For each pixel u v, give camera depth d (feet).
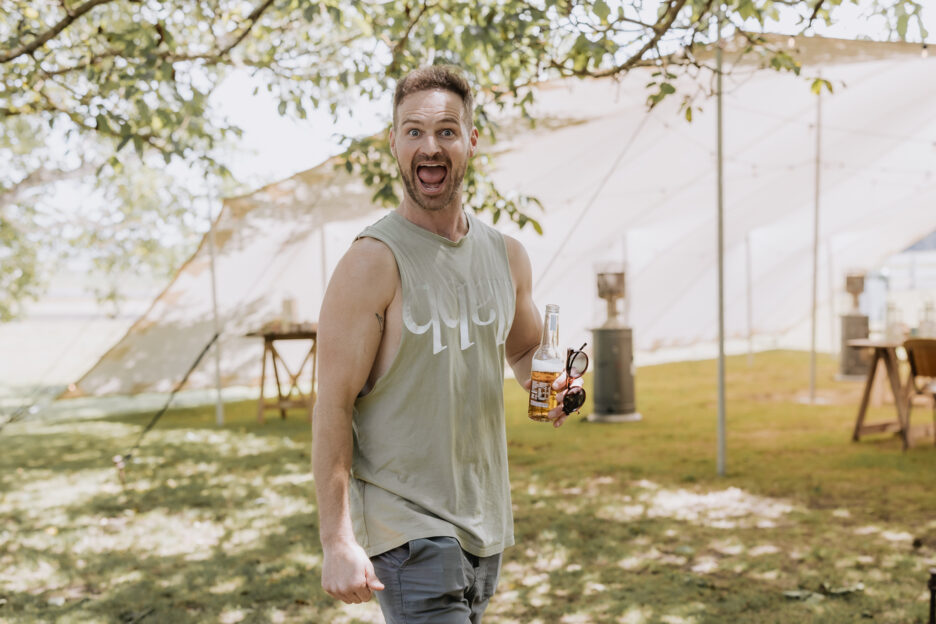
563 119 21.30
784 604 11.28
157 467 22.17
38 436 28.86
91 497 18.81
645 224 34.17
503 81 14.74
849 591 11.62
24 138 33.04
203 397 40.37
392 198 15.71
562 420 6.95
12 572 13.43
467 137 6.03
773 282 47.16
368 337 5.77
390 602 5.85
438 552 5.69
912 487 17.79
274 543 14.76
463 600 5.86
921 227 44.27
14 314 42.75
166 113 14.30
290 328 29.55
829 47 18.53
